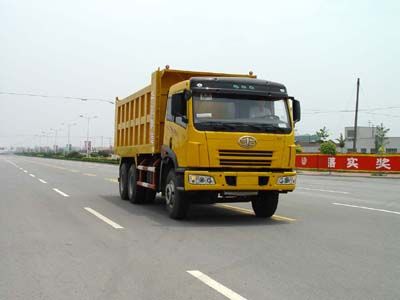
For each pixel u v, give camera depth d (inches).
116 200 639.1
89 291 229.3
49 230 391.5
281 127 430.9
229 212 516.1
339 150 3324.3
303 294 223.8
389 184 1075.9
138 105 582.2
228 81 428.1
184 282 242.7
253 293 224.5
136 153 578.2
